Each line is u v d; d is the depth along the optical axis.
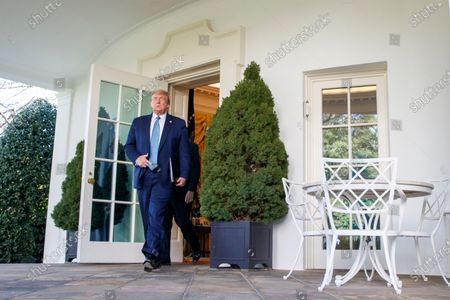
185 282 2.82
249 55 4.97
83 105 7.33
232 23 5.17
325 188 2.94
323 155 4.62
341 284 2.96
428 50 4.25
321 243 4.41
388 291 2.63
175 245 5.57
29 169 7.88
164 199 3.74
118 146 5.24
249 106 4.40
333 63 4.53
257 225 4.17
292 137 4.61
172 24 5.79
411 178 4.15
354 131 4.57
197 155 5.24
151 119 4.00
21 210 7.69
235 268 4.18
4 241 7.50
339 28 4.56
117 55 6.57
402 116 4.25
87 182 4.90
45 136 8.20
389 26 4.39
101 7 5.64
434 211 4.02
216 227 4.19
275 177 4.27
